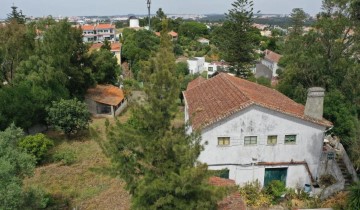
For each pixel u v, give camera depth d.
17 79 36.53
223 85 25.69
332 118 27.17
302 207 20.08
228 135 20.34
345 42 33.19
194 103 24.56
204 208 12.22
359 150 23.03
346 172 23.39
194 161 12.66
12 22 42.31
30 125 32.56
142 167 13.08
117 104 42.00
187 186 11.87
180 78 12.70
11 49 39.47
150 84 12.59
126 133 12.75
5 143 16.53
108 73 49.88
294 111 21.39
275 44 93.94
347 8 31.53
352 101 29.72
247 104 19.80
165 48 13.20
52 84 36.12
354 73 29.45
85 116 33.56
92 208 20.14
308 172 21.55
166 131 12.48
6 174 14.72
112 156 13.00
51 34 39.88
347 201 18.67
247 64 50.47
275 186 20.89
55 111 32.09
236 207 16.69
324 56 32.44
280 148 21.06
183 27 114.62
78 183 23.75
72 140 32.78
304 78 33.47
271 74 64.81
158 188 11.77
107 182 23.86
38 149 26.89
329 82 31.30
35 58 37.75
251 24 48.84
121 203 20.52
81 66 42.31
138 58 72.94
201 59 74.75
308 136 21.09
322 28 32.22
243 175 21.17
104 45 72.38
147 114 12.55
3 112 30.38
